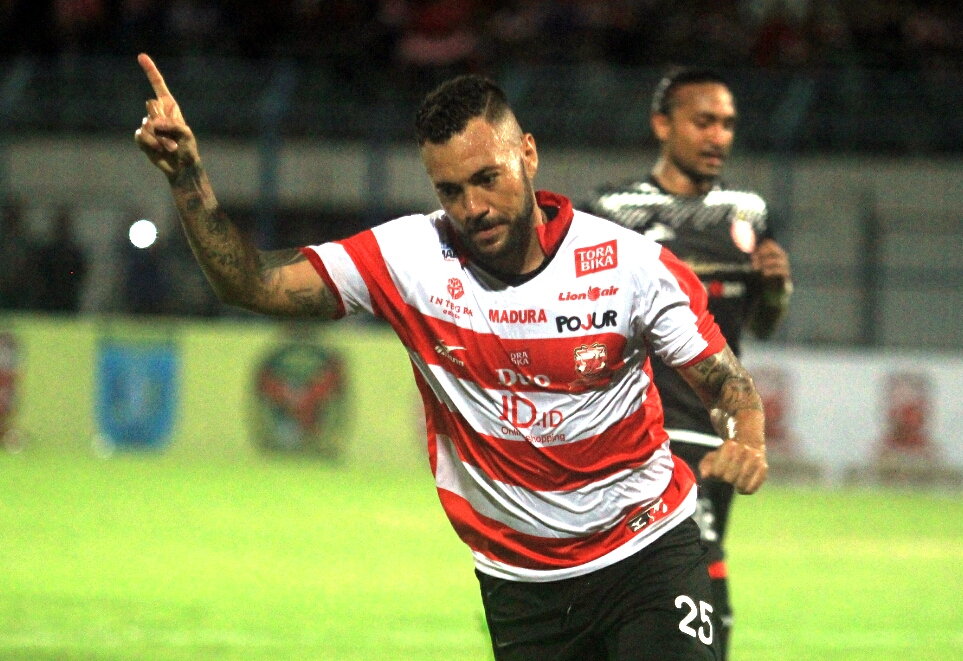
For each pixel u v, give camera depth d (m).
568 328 10.97
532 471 11.29
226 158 56.03
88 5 64.75
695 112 17.72
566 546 11.52
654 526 11.62
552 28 63.62
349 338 49.09
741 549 34.41
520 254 10.92
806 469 48.00
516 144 10.66
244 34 63.19
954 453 47.28
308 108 53.94
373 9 64.88
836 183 52.88
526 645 11.91
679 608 11.43
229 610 24.83
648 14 65.00
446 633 23.23
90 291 51.94
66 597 25.62
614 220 17.86
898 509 42.75
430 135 10.50
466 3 65.25
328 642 22.28
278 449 49.25
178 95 54.81
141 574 28.20
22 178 55.16
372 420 48.75
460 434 11.46
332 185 55.00
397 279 11.23
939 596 28.17
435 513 38.34
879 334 49.97
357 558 30.92
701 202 17.91
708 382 11.30
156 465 47.31
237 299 11.05
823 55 62.00
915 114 53.91
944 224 49.91
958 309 49.56
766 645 23.11
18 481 42.16
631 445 11.42
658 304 11.10
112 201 52.94
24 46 64.25
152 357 50.06
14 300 51.56
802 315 50.16
